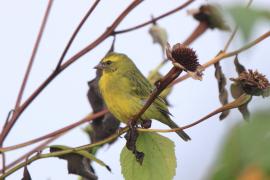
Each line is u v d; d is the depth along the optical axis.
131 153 4.27
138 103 4.49
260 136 2.53
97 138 4.43
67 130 4.31
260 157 2.50
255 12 2.65
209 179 2.60
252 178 2.50
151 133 4.27
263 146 2.51
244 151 2.53
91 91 4.45
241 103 4.18
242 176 2.52
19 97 4.29
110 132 4.43
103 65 4.53
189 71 4.16
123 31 4.32
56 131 4.29
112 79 4.51
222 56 4.25
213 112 4.19
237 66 4.26
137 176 4.27
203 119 4.20
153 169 4.27
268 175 2.49
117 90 4.49
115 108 4.48
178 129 4.21
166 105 4.46
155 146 4.27
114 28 4.32
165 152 4.27
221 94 4.29
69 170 4.25
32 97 4.29
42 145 4.33
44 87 4.29
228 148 2.58
